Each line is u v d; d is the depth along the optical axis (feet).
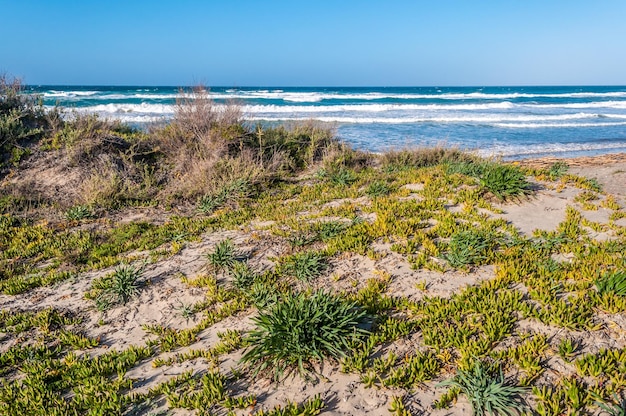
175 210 34.04
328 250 22.95
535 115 135.03
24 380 15.48
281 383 13.96
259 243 25.21
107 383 14.89
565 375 12.97
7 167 39.06
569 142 78.23
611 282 16.65
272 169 42.04
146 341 17.39
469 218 26.00
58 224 31.12
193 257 24.63
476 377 12.80
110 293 20.97
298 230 26.30
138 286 21.74
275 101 180.04
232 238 26.76
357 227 25.48
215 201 34.19
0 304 21.20
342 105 160.86
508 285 18.43
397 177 37.19
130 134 47.98
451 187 31.76
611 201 28.40
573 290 17.51
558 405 11.64
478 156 46.93
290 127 56.65
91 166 39.24
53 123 44.68
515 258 20.90
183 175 39.93
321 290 16.53
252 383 14.12
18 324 19.30
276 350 14.20
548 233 23.62
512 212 27.14
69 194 36.24
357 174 40.45
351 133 84.79
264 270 21.90
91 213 32.73
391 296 18.42
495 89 435.94
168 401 13.65
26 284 22.76
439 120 112.68
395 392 13.05
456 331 15.34
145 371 15.56
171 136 44.50
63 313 19.98
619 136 87.15
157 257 25.02
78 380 15.30
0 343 18.13
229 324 17.89
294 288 19.97
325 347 14.69
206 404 13.25
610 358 13.23
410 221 25.40
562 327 15.17
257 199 34.88
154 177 39.34
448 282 19.24
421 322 16.12
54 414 13.50
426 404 12.49
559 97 267.59
